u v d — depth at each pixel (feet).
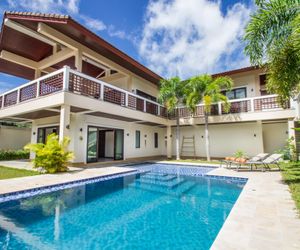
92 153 36.17
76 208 15.20
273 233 9.09
